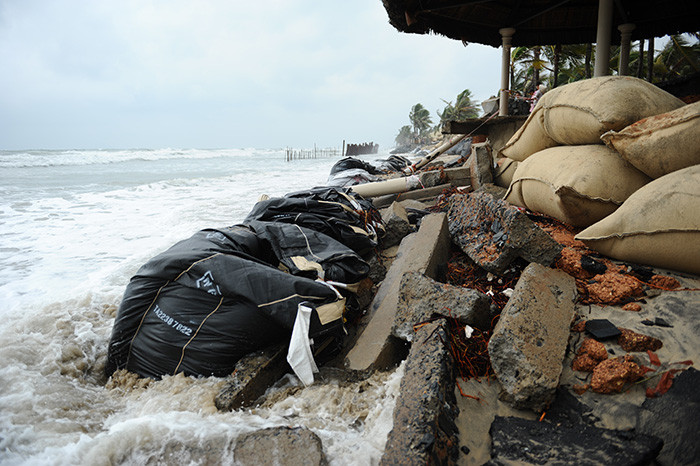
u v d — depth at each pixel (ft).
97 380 8.98
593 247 9.86
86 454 6.12
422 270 9.66
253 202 28.58
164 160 118.73
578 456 5.45
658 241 8.41
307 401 7.65
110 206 27.89
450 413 6.36
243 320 8.27
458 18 26.00
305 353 8.05
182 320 8.47
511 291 9.23
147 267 8.94
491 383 7.25
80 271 14.93
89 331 10.11
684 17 25.29
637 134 9.73
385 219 15.79
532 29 27.96
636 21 26.27
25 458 6.15
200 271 8.55
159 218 23.79
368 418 7.01
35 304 11.66
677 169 9.27
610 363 6.60
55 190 35.99
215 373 8.37
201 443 6.46
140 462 6.17
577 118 11.75
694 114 8.74
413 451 5.41
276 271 8.66
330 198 13.82
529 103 25.96
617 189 10.53
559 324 7.31
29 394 7.52
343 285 9.47
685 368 6.27
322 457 6.07
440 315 7.99
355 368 8.29
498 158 24.80
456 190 20.63
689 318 7.13
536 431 6.04
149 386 8.27
